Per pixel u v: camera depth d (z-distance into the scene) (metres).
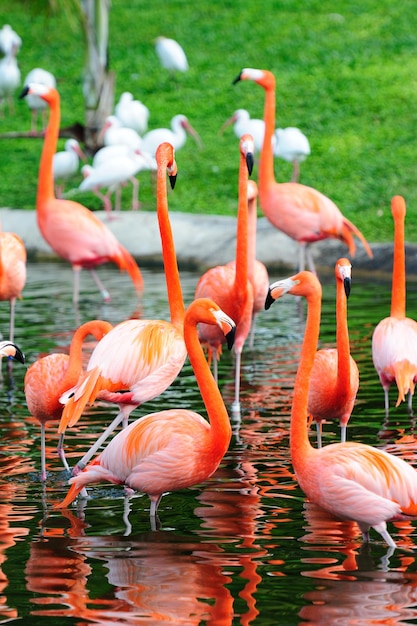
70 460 9.27
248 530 7.58
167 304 16.27
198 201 23.00
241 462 9.16
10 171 25.67
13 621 6.15
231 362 12.85
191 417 7.80
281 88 28.50
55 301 16.75
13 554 7.16
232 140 26.42
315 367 9.01
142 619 6.15
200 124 27.41
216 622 6.08
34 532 7.59
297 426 7.26
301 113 26.97
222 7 34.78
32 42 33.97
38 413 8.97
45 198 16.58
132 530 7.63
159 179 9.67
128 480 7.71
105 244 16.42
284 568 6.86
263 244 19.67
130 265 16.80
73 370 8.98
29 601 6.41
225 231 20.23
